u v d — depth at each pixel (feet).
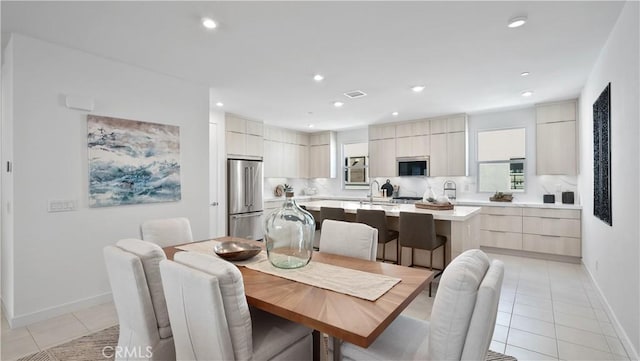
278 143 23.36
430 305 10.27
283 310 4.74
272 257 6.87
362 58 10.28
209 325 4.43
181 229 9.74
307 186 27.09
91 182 9.96
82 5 7.17
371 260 7.61
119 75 10.62
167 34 8.61
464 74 11.81
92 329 8.66
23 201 8.77
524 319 9.35
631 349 7.36
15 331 8.53
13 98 8.57
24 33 8.57
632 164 7.16
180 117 12.29
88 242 9.96
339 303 4.90
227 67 11.11
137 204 11.09
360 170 24.52
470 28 8.27
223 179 18.10
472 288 3.90
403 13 7.52
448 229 12.39
